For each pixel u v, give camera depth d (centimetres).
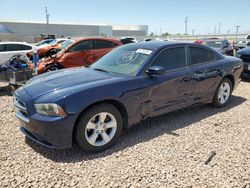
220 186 284
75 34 7262
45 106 319
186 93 455
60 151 356
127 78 379
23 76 677
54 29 6962
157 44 450
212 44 1206
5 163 324
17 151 355
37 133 332
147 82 390
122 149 363
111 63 444
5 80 690
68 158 338
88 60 880
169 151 357
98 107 343
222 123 462
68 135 324
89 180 292
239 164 327
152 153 352
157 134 412
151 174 304
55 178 295
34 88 359
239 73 576
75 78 381
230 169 316
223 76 526
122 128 383
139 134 412
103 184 286
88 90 335
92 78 378
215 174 305
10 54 1148
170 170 312
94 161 331
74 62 852
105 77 382
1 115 502
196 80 467
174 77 426
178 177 298
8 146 369
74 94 324
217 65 512
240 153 355
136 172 307
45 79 390
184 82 445
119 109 378
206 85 494
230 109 545
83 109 327
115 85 358
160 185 284
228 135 412
